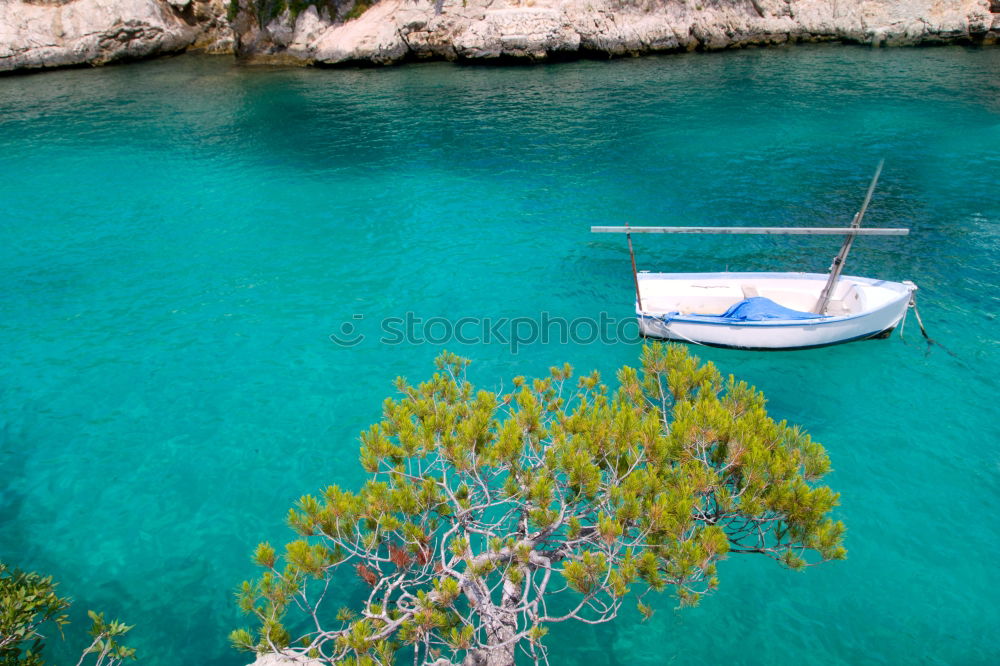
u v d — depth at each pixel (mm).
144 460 16328
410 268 25578
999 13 54188
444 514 9391
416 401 10156
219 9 65125
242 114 45844
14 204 31750
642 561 7914
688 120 41625
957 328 20547
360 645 7398
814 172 32938
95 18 58812
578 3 56406
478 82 52500
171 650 11836
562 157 36656
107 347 20875
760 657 11547
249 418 17766
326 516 8375
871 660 11430
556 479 9281
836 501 8258
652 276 21453
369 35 57156
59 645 11820
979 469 15422
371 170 35719
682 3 57469
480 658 9234
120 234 28766
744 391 10219
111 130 42812
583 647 11773
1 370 19750
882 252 25141
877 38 57062
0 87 54125
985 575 12883
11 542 14000
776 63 53906
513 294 23578
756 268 24484
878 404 17672
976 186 30453
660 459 8852
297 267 25828
